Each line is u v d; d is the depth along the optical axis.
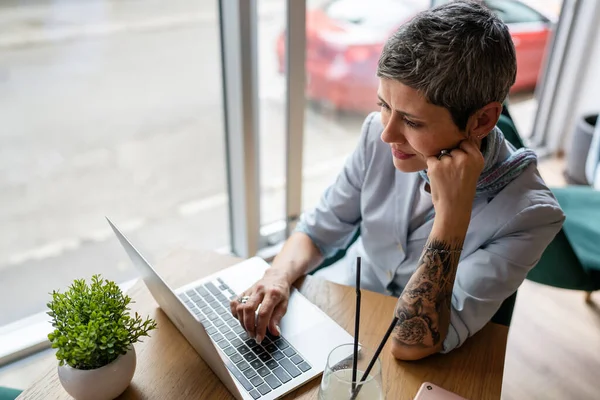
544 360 1.79
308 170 2.29
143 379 0.85
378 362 0.72
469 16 0.79
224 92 1.70
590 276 1.49
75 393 0.77
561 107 2.91
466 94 0.79
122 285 1.69
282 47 1.71
